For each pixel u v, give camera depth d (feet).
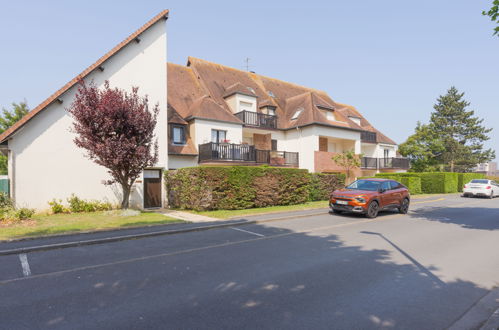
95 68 46.85
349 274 17.49
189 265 19.10
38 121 42.65
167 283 15.89
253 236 28.43
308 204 56.08
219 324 11.46
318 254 21.88
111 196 47.73
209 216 40.32
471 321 12.10
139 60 51.85
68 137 44.68
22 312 12.54
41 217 37.91
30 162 41.88
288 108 91.20
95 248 23.80
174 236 28.53
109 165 39.17
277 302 13.53
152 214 41.73
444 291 15.16
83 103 38.24
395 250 23.17
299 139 81.71
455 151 161.07
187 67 84.64
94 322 11.65
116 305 13.19
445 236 28.63
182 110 67.41
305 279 16.57
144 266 18.92
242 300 13.71
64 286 15.52
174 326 11.30
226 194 46.65
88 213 42.34
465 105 170.60
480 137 167.32
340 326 11.44
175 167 59.21
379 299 14.05
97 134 37.81
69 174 44.57
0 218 33.78
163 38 54.65
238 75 92.99
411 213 45.98
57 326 11.36
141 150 38.68
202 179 44.32
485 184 77.41
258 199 50.31
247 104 77.66
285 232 30.40
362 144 104.58
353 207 39.58
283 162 77.97
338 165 82.69
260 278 16.69
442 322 11.94
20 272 17.79
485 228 32.99
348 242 25.85
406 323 11.79
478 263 19.98
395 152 114.52
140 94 51.52
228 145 63.16
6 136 39.81
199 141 62.80
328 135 81.46
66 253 22.24
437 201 67.56
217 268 18.49
